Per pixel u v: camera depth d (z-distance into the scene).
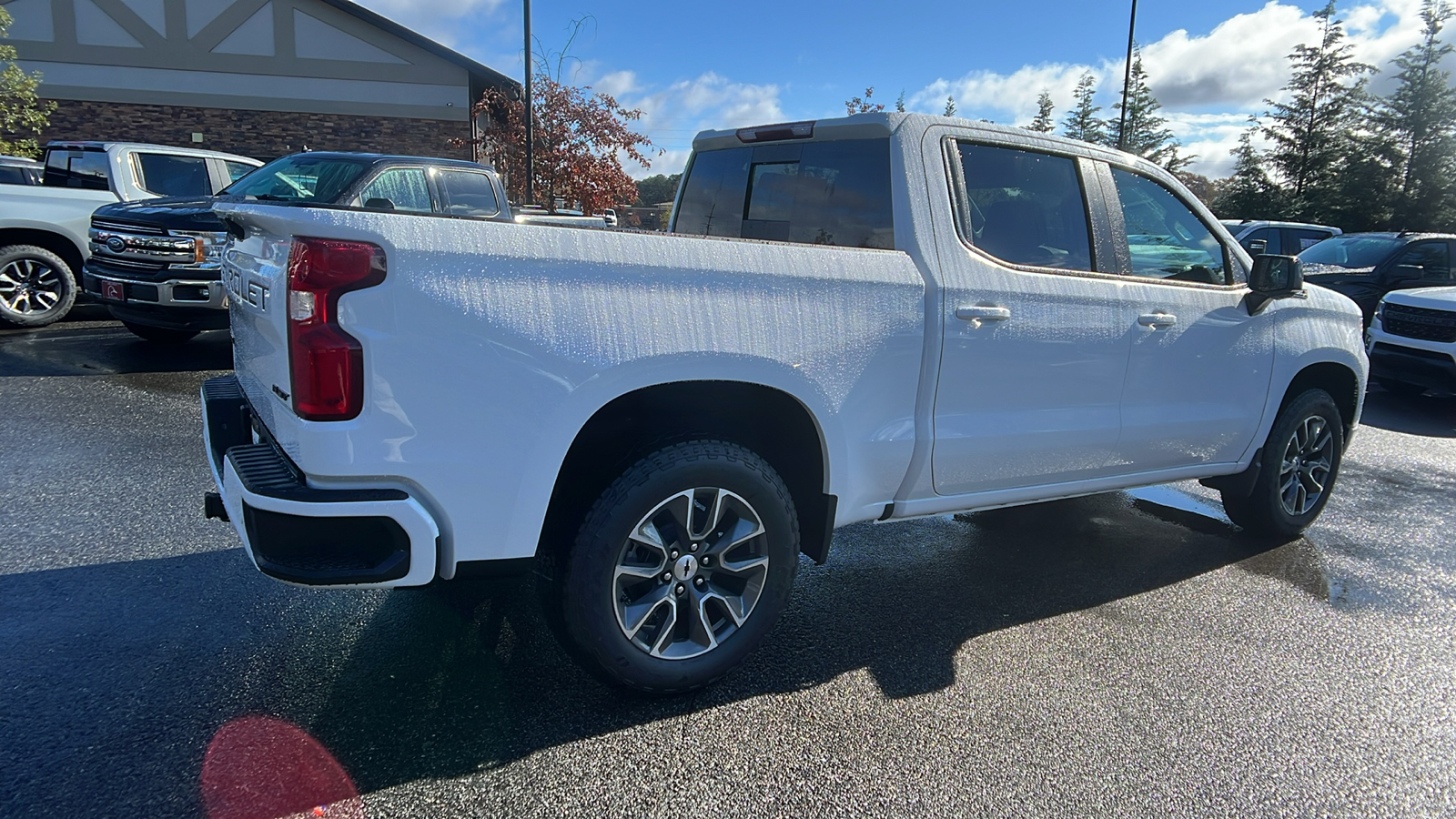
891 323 2.99
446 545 2.34
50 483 4.62
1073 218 3.61
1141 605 3.81
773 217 3.69
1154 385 3.84
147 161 9.29
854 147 3.35
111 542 3.89
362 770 2.41
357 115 19.81
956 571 4.15
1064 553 4.46
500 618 3.34
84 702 2.66
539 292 2.34
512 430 2.33
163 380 7.07
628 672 2.69
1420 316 8.91
